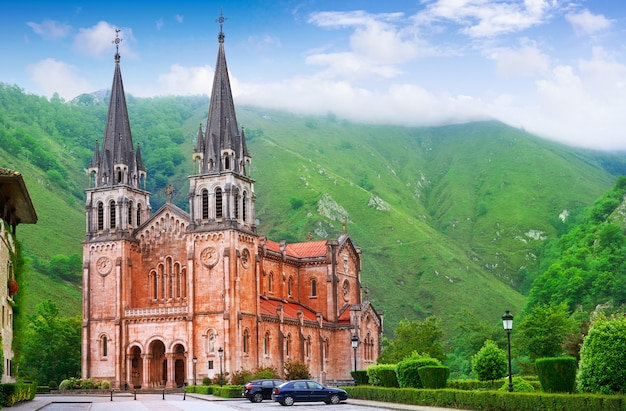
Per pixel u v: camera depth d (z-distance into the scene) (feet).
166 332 427.33
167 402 309.42
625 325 195.83
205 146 440.04
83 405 274.36
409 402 261.85
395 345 504.43
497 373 274.98
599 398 175.22
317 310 513.45
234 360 414.41
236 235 426.51
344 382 483.92
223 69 451.12
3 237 244.42
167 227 448.24
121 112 466.70
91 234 453.17
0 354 226.58
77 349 531.09
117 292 438.81
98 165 459.73
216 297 420.77
